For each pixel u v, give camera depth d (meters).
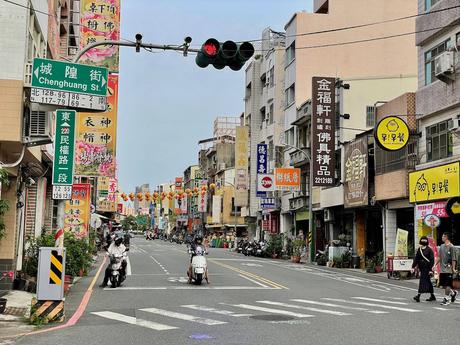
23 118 14.26
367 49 41.78
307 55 41.88
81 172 25.09
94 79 12.20
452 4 22.67
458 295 16.56
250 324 10.06
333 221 35.81
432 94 24.11
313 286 18.23
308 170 39.69
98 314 11.59
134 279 20.14
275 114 47.28
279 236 41.91
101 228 52.84
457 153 21.91
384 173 27.17
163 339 8.64
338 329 9.53
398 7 41.72
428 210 23.22
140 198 44.28
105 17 25.17
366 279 22.31
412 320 10.70
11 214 15.87
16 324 10.54
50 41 19.59
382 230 29.70
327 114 33.41
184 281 19.45
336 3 42.00
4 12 14.20
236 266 27.23
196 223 90.88
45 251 10.81
